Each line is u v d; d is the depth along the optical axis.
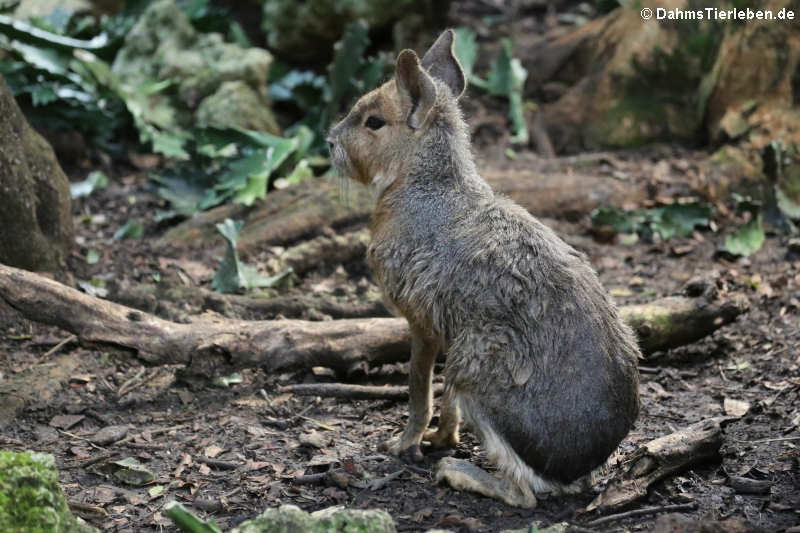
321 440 8.71
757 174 14.46
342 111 16.22
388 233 8.12
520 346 7.27
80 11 17.67
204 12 17.78
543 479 7.38
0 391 9.34
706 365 10.21
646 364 10.30
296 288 12.17
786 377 9.64
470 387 7.39
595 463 7.27
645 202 14.11
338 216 13.21
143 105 15.73
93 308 9.44
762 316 11.05
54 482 6.68
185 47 16.69
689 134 16.05
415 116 8.06
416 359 8.24
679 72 16.16
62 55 15.13
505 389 7.24
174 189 13.95
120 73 16.48
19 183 10.91
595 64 16.95
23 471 6.46
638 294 11.86
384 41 18.17
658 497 7.58
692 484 7.75
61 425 8.98
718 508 7.36
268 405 9.47
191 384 9.73
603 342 7.29
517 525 7.25
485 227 7.75
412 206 8.06
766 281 11.95
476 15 20.47
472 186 8.14
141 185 14.91
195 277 12.12
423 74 7.89
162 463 8.42
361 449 8.65
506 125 16.77
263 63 16.34
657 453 7.70
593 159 15.30
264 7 18.19
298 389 9.62
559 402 7.15
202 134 13.84
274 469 8.27
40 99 14.30
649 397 9.51
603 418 7.18
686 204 13.61
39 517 6.39
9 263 11.02
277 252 12.81
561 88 17.52
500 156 15.80
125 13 17.55
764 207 13.92
